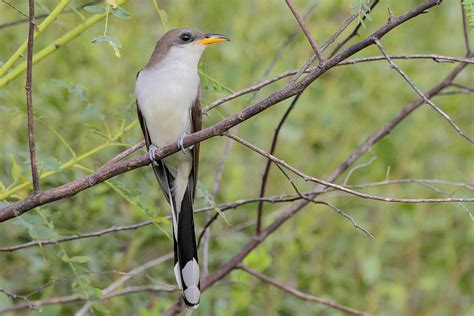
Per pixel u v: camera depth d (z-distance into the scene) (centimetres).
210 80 975
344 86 1420
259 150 720
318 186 1043
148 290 1020
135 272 1028
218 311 1111
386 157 1371
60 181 1013
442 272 1390
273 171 1352
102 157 1077
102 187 1062
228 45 1320
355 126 1383
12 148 1090
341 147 1387
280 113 1353
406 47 1438
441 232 1405
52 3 1116
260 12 1381
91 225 1084
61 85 906
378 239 1334
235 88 1276
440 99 1411
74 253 1052
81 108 1100
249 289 1118
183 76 964
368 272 1277
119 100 1155
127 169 759
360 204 1359
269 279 1009
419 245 1377
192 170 963
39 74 1186
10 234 1083
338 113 1369
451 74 1033
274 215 1232
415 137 1391
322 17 1366
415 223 1369
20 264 1109
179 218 943
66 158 1054
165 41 979
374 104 1387
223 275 998
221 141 1319
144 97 958
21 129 1107
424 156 1433
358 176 1370
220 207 943
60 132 1098
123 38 1252
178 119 959
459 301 1407
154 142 975
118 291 1012
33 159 739
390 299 1342
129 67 1246
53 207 1076
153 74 966
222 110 1234
